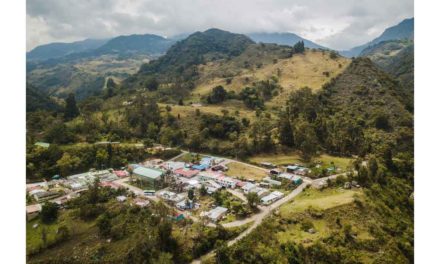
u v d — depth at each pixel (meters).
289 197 98.25
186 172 118.94
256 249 75.25
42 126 155.75
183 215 87.12
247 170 122.44
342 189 99.38
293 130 140.38
